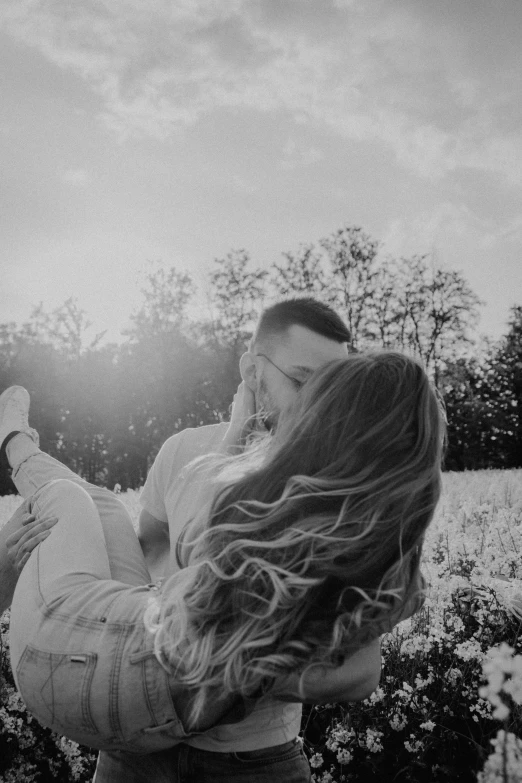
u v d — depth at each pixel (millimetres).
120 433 43188
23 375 43625
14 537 1492
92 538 1413
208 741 1347
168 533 1867
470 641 2586
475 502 5895
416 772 2197
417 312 37625
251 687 1123
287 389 1576
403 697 2412
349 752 2301
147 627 1168
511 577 3385
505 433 45312
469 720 2338
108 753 1500
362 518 1108
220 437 1799
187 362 41062
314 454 1181
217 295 40156
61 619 1219
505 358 48062
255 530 1133
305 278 38438
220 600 1118
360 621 1100
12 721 2447
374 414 1181
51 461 1940
